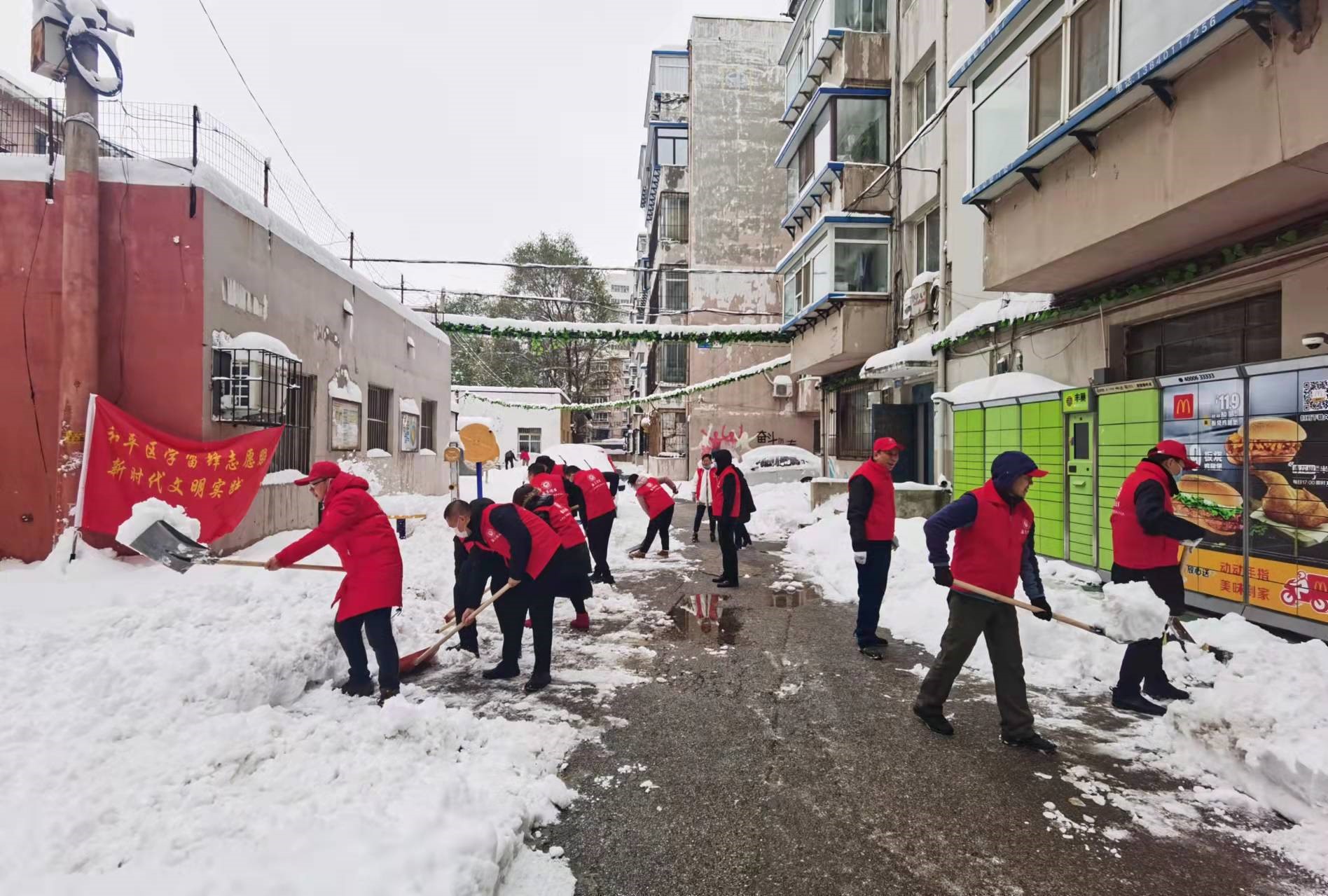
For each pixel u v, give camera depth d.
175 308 6.46
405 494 11.41
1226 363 6.32
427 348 14.14
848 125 14.25
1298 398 4.86
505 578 5.18
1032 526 3.85
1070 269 6.98
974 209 10.46
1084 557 7.03
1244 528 5.25
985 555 3.70
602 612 6.54
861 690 4.49
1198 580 5.66
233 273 6.98
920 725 3.93
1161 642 4.11
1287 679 3.87
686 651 5.32
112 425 6.11
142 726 3.21
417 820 2.46
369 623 4.13
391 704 3.35
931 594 6.32
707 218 24.27
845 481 13.09
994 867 2.61
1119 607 3.82
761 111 24.56
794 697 4.36
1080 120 5.99
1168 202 5.41
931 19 12.50
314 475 4.18
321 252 8.95
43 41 5.98
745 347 23.67
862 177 13.91
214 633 4.48
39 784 2.62
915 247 13.38
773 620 6.27
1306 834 2.79
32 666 3.70
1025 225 7.17
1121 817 2.97
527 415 33.16
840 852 2.71
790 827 2.88
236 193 7.06
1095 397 6.87
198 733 3.13
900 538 8.92
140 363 6.41
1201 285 6.23
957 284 10.91
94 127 6.30
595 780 3.28
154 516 4.44
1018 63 7.23
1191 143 5.20
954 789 3.20
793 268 16.61
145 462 6.14
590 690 4.46
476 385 39.62
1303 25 4.36
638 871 2.58
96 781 2.69
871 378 12.91
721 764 3.44
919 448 13.55
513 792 2.96
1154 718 4.00
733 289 23.92
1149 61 5.25
